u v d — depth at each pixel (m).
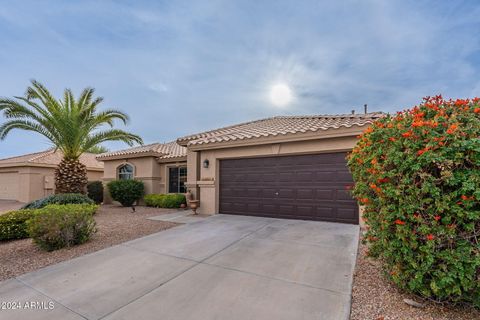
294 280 4.30
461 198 3.02
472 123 3.18
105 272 4.84
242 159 10.73
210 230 7.95
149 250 6.07
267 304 3.58
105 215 11.46
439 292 3.16
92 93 13.02
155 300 3.77
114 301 3.77
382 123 4.13
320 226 8.05
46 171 20.70
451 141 3.11
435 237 3.09
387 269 3.81
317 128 8.62
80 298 3.88
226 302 3.67
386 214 3.49
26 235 7.69
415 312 3.26
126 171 17.78
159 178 16.55
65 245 6.48
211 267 4.96
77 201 11.67
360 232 7.21
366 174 4.20
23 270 5.09
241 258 5.40
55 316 3.42
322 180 8.94
